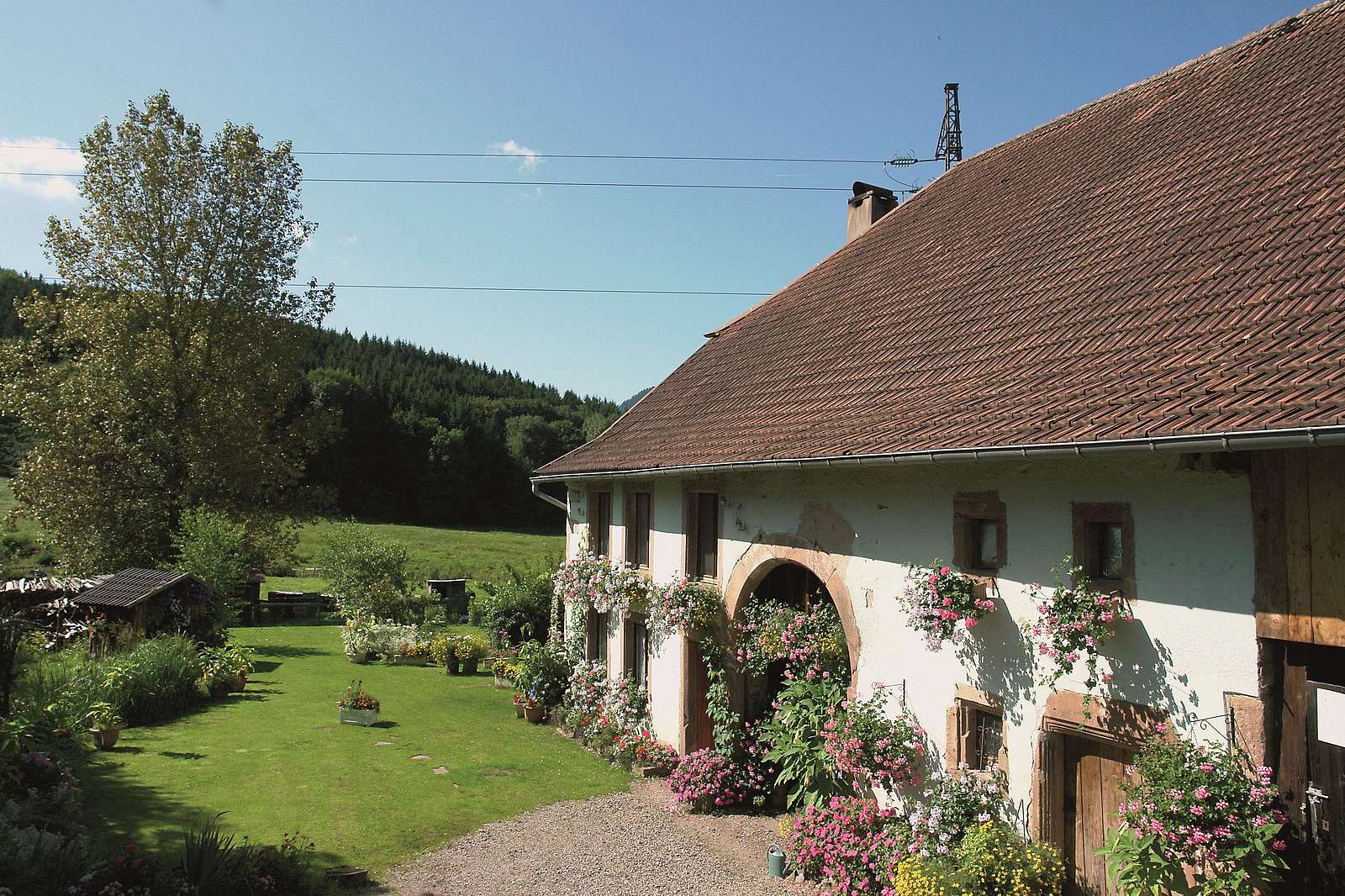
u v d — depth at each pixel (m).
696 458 9.97
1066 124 11.93
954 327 8.95
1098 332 6.95
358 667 19.41
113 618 17.20
